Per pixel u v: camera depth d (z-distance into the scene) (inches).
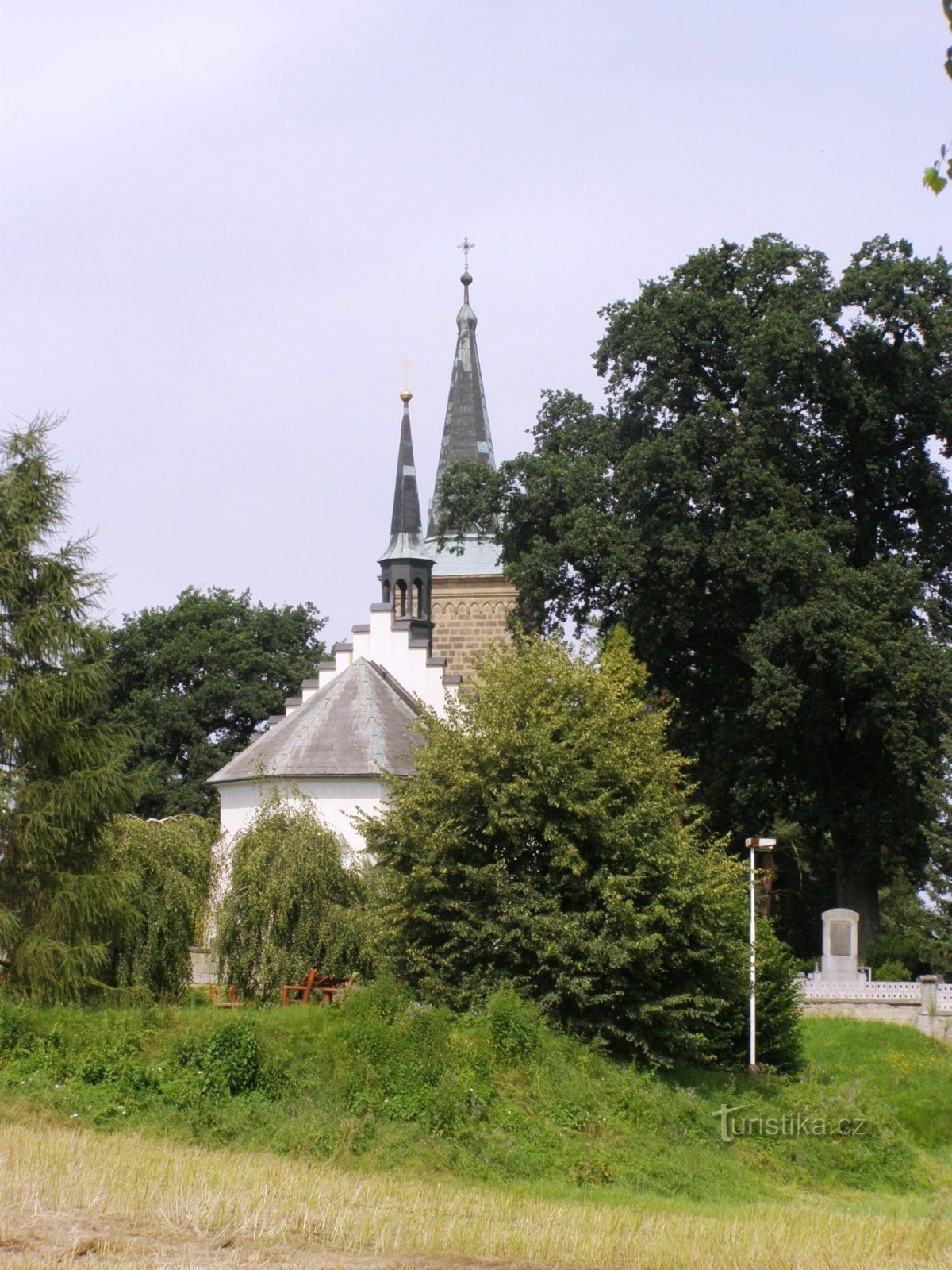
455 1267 594.9
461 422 2979.8
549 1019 1161.4
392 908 1207.6
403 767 1860.2
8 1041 982.4
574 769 1201.4
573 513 1855.3
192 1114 917.2
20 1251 565.9
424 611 2465.6
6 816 1146.7
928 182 415.2
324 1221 648.4
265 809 1446.9
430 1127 960.9
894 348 1838.1
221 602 3038.9
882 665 1651.1
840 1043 1628.9
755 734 1802.4
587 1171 953.5
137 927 1256.8
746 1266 647.1
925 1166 1179.3
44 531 1218.6
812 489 1834.4
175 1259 569.3
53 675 1191.6
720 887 1223.5
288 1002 1326.3
